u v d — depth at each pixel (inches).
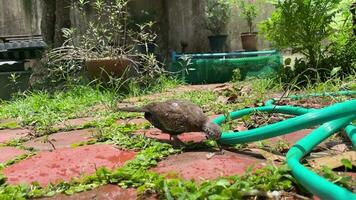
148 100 97.7
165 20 199.2
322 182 27.7
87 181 37.6
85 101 98.7
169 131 47.9
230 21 194.2
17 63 135.8
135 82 113.3
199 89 119.0
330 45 111.8
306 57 111.3
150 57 119.7
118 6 123.3
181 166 39.8
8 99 131.6
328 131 40.0
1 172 42.9
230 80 152.6
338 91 76.1
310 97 75.6
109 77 106.5
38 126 72.8
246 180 32.4
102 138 54.5
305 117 40.6
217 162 40.1
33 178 40.7
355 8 111.3
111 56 114.7
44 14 156.2
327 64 106.6
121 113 77.9
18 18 189.3
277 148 44.8
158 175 36.1
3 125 77.3
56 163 44.5
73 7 151.2
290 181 31.9
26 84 133.4
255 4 185.6
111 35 122.7
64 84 123.2
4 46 135.8
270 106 62.2
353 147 40.6
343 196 25.3
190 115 45.9
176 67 157.2
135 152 47.1
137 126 62.4
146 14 190.4
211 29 191.6
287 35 109.1
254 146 45.9
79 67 121.3
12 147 56.7
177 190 30.7
